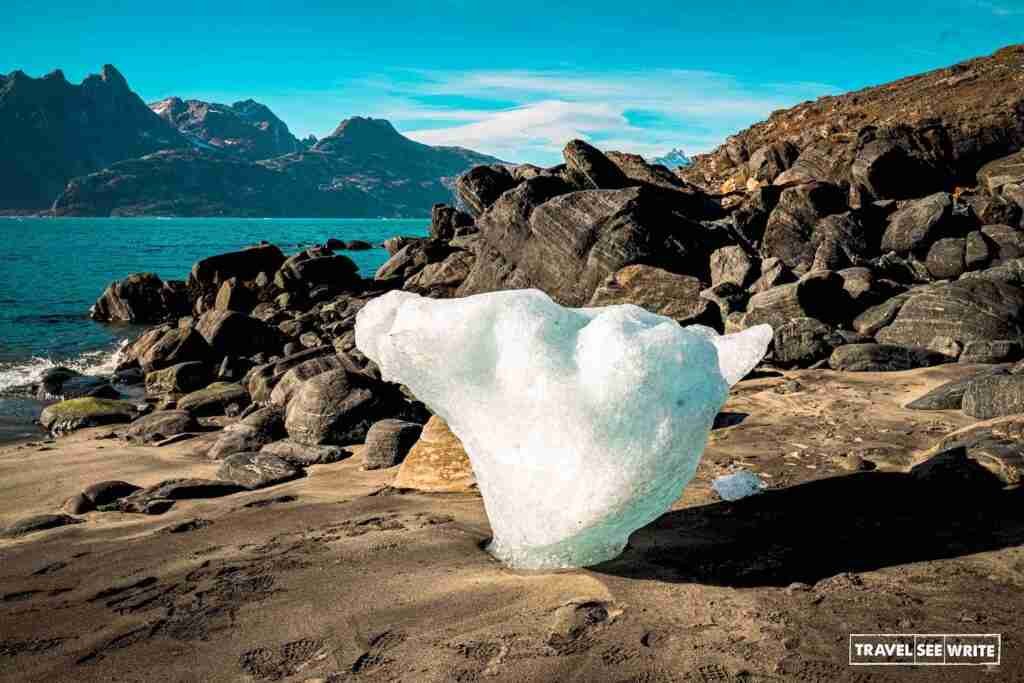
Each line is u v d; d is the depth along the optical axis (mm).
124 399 11508
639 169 20781
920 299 9336
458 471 4613
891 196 20750
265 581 3107
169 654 2506
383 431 5742
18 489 5648
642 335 2816
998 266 11703
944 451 4059
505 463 2975
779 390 6941
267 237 78438
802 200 17016
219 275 22859
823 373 7828
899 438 5004
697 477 4332
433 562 3189
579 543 2967
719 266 13523
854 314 10789
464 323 2949
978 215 16094
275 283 21938
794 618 2541
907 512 3498
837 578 2834
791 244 16500
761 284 12430
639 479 2699
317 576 3119
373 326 3365
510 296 3023
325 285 21562
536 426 2855
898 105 32875
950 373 7383
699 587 2812
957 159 23109
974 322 8672
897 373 7652
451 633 2533
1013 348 7969
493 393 2949
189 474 5957
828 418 5738
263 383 10117
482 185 22375
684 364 2789
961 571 2836
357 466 5664
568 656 2354
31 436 8969
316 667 2367
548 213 14062
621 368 2744
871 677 2164
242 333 14422
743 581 2861
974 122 23609
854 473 4207
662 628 2510
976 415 5469
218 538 3807
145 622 2773
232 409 9719
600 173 17109
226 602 2914
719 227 16156
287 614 2762
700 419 2787
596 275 13344
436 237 27844
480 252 15812
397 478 4781
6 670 2449
